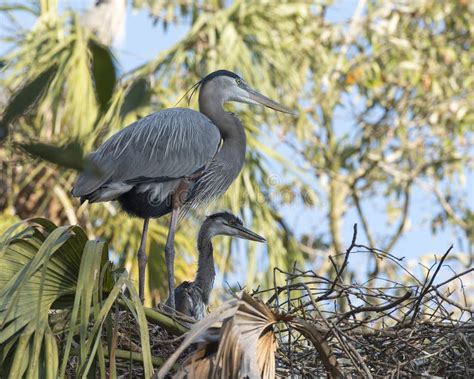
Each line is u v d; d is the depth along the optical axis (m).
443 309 7.72
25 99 3.58
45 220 7.25
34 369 6.60
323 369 7.69
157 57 15.84
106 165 9.83
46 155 3.35
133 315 6.98
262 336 6.87
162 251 14.28
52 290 7.05
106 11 14.68
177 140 10.13
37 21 14.32
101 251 6.91
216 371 6.57
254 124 16.34
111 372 6.68
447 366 7.72
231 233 10.91
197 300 10.39
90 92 13.33
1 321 6.79
